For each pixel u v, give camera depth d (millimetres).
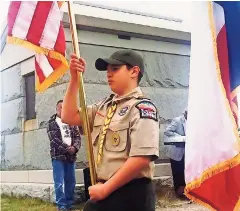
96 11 6969
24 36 2525
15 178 7746
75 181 6234
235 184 2359
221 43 2492
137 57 2238
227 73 2473
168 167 7500
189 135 2414
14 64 7973
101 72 7031
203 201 2385
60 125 5914
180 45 8172
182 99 8086
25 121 7691
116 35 7316
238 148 2275
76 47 2295
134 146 1995
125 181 1977
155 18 7785
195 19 2482
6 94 8266
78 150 6074
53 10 2572
